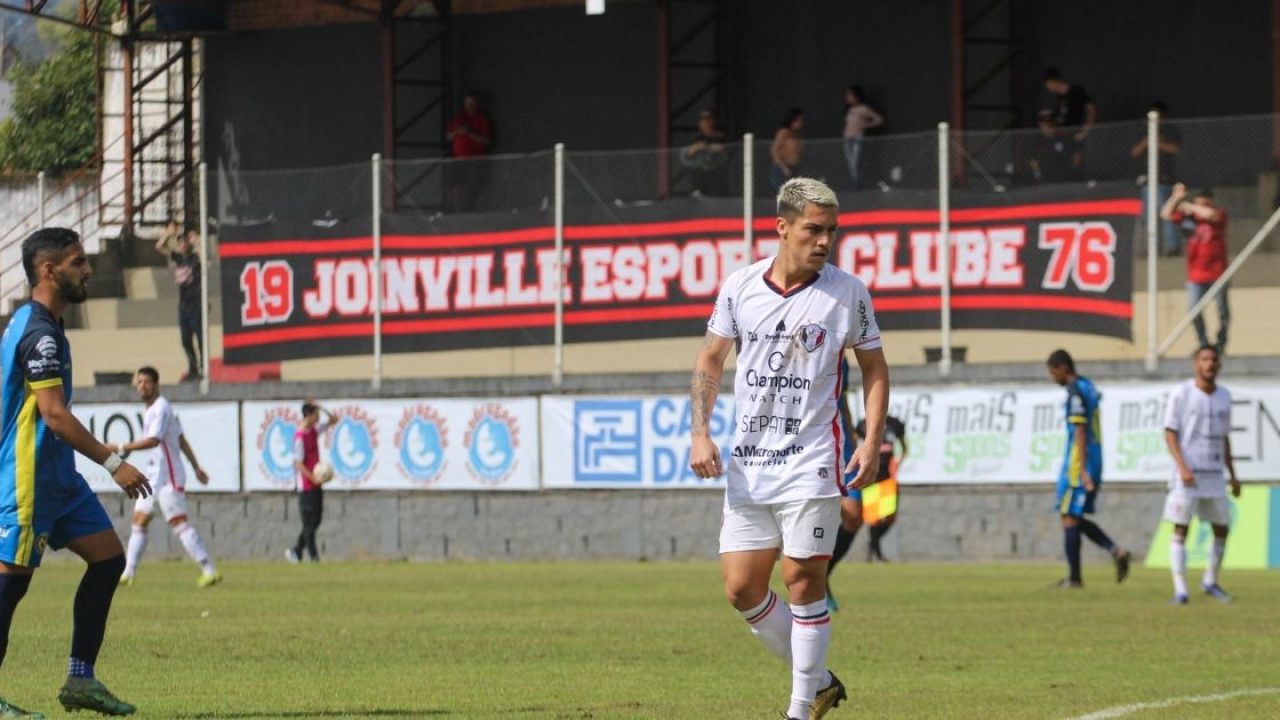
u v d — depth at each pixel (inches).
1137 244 2760.8
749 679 1331.2
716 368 957.2
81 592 1064.2
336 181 3166.8
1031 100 3673.7
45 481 1036.5
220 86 4222.4
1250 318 2716.5
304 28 4165.8
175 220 3373.5
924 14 3764.8
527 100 4045.3
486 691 1253.1
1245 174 2746.1
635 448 2992.1
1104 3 3609.7
